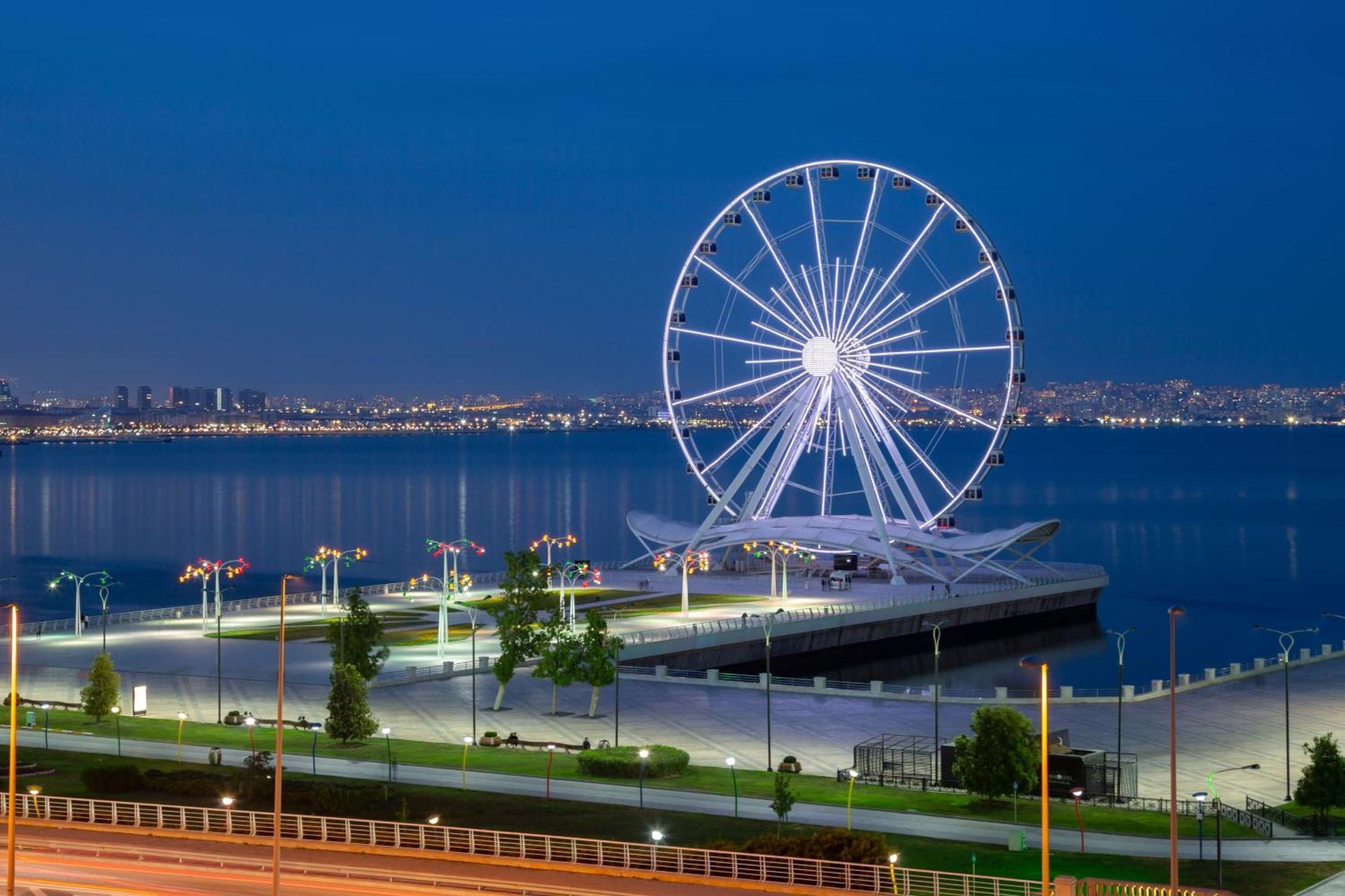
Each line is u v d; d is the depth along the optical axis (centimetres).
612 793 10506
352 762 11412
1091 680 18312
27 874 8138
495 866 8500
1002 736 10206
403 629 18512
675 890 7944
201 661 15888
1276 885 8262
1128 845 9175
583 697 14450
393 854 8738
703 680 15250
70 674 15300
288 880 8075
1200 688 14962
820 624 18675
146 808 9769
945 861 8650
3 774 10756
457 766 11325
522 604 13900
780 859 8169
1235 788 10994
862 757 11644
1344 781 9631
